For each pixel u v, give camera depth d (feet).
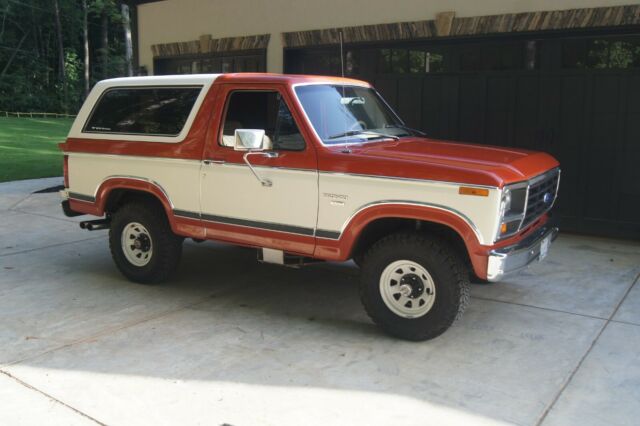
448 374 13.55
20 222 29.45
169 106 18.49
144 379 13.26
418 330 14.90
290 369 13.79
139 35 42.06
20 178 43.16
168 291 19.26
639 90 24.40
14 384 12.98
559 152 26.53
